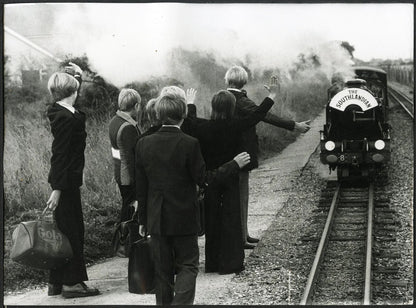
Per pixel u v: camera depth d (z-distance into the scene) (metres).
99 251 8.51
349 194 10.02
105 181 9.57
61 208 6.89
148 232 6.11
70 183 6.84
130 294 7.07
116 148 7.28
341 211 9.27
